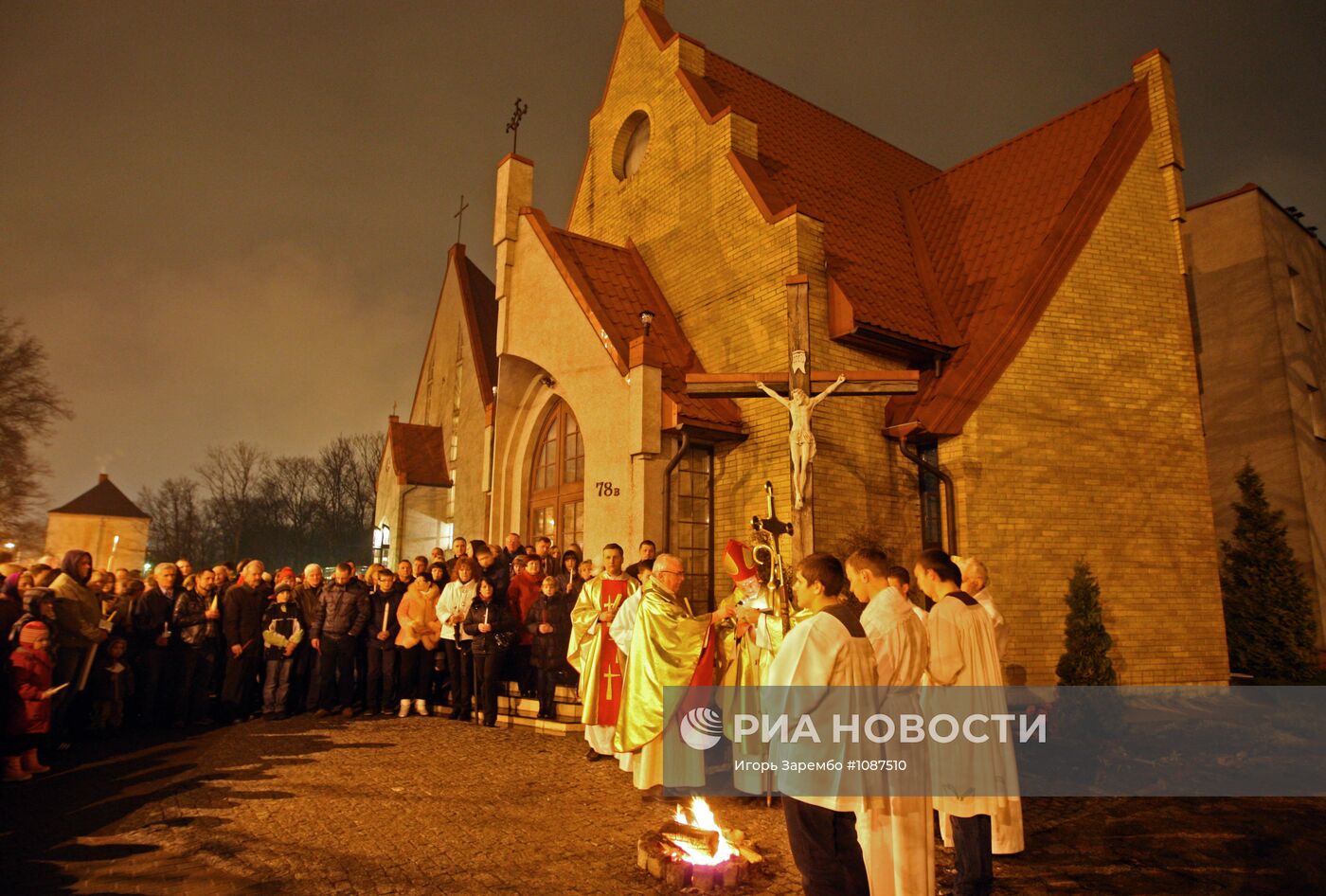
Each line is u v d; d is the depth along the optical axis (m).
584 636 8.43
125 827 6.02
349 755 8.30
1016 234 13.84
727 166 13.37
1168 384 13.10
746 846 5.37
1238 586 14.45
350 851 5.51
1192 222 18.81
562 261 13.53
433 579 11.32
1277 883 5.25
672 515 12.07
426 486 25.83
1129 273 13.23
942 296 13.77
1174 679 12.02
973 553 11.43
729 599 7.11
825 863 3.71
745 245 12.80
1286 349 17.38
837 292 12.08
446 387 27.41
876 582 4.66
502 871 5.17
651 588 7.03
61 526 36.78
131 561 38.03
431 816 6.28
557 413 14.70
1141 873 5.42
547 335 13.59
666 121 14.98
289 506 57.53
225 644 10.43
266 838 5.76
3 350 33.72
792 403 9.42
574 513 14.01
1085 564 11.88
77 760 8.20
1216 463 17.78
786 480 11.51
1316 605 16.33
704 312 13.50
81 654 8.73
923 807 4.13
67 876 5.06
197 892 4.83
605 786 7.20
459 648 10.42
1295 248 18.91
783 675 3.92
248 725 10.09
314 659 11.02
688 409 11.79
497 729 9.70
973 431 11.73
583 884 4.98
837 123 17.58
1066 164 14.27
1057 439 12.18
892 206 16.30
